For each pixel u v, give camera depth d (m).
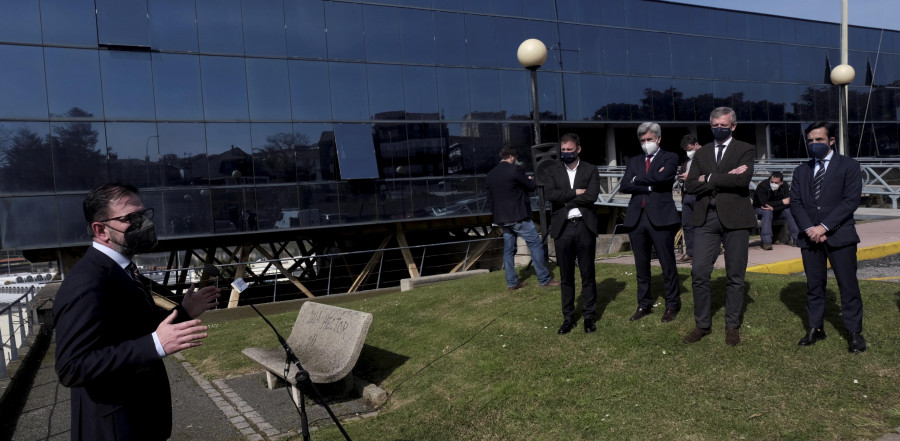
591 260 6.59
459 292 9.71
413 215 22.28
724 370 5.30
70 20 17.48
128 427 2.66
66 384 2.49
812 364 5.18
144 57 18.39
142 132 18.27
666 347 5.87
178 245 19.80
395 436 5.20
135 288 2.80
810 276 5.52
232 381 7.46
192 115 18.98
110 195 2.74
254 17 20.08
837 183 5.29
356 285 21.55
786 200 12.36
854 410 4.45
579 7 27.09
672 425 4.60
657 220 6.32
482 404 5.49
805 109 33.75
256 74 20.00
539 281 9.03
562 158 6.61
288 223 20.16
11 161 16.72
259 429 5.69
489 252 24.45
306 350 6.98
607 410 4.98
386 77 22.27
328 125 21.12
